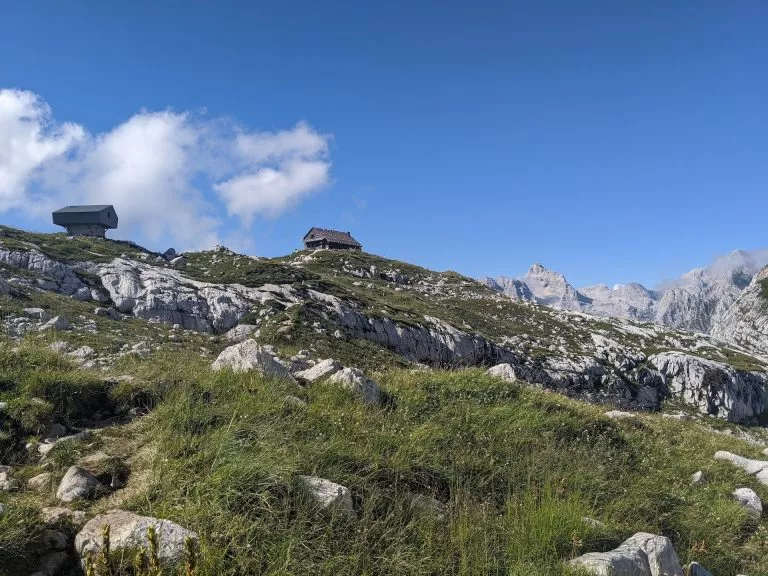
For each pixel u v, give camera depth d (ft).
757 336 597.11
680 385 252.42
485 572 21.04
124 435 26.89
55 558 18.04
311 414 29.86
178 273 180.75
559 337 269.64
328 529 20.77
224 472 21.76
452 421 34.60
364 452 27.04
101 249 193.36
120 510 20.13
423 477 27.12
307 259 336.08
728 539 30.32
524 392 43.11
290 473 22.39
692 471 39.42
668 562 23.86
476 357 194.08
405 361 144.56
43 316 85.61
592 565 21.21
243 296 160.66
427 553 21.57
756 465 43.19
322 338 137.69
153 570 14.83
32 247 150.92
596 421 41.78
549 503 25.67
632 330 321.73
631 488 32.24
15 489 22.11
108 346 68.64
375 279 311.68
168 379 32.35
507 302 319.47
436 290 325.42
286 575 18.04
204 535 18.31
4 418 26.89
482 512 25.04
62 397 29.07
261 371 34.68
